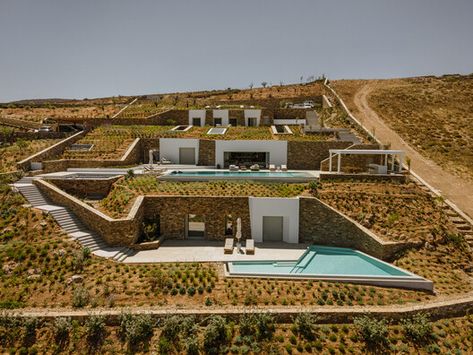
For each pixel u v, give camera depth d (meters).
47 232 20.19
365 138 40.00
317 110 53.50
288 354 13.20
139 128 43.09
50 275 16.62
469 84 61.50
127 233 20.86
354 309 15.00
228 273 17.83
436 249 20.52
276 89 75.12
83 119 44.84
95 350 13.09
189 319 13.91
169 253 20.59
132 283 16.53
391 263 19.52
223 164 35.72
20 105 65.75
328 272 18.39
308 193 24.53
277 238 23.84
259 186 25.91
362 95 61.53
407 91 61.09
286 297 15.85
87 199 25.53
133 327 13.44
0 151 32.25
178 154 37.25
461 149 38.59
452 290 17.23
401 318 14.91
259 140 35.38
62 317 13.88
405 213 23.05
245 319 14.12
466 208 25.91
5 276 16.34
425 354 13.60
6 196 23.23
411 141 41.06
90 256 18.67
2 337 13.32
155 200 23.58
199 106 59.28
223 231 23.56
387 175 27.06
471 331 15.00
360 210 23.17
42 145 35.19
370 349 13.61
